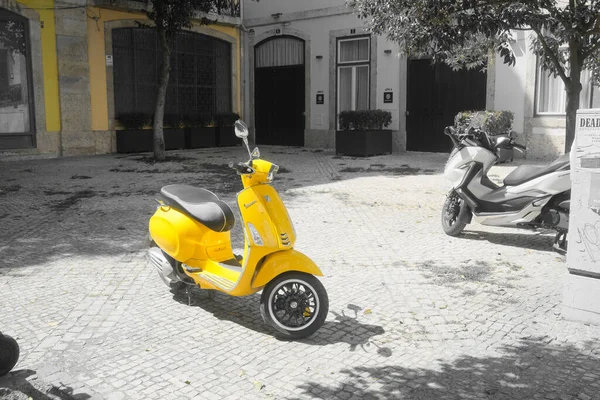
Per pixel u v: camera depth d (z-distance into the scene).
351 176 11.92
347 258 6.04
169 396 3.27
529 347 3.85
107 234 7.09
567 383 3.37
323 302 3.96
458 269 5.59
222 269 4.40
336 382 3.41
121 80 17.09
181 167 13.52
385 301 4.74
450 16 7.16
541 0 7.12
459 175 6.68
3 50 14.60
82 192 10.11
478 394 3.25
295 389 3.34
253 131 20.75
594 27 7.50
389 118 16.25
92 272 5.57
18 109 14.97
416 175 11.98
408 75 16.64
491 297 4.81
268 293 3.96
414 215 8.18
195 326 4.27
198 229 4.48
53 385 3.33
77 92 15.91
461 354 3.76
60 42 15.45
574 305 4.25
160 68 14.70
